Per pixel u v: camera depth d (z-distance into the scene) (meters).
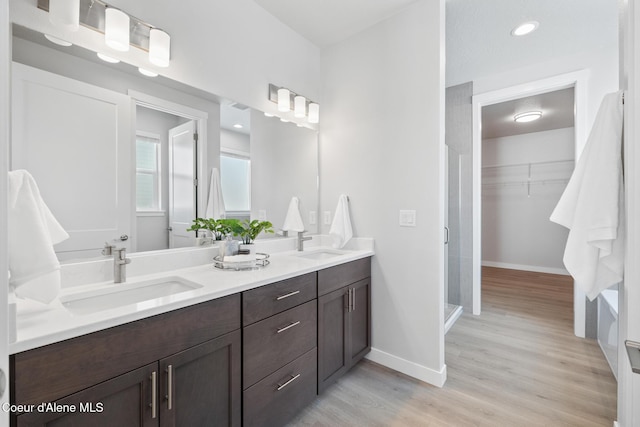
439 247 1.88
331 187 2.44
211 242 1.72
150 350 0.97
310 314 1.62
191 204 1.66
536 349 2.33
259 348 1.33
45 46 1.17
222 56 1.79
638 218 1.11
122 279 1.28
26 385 0.73
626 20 1.18
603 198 1.23
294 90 2.29
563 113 3.93
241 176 1.92
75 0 1.17
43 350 0.75
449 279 3.26
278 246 2.14
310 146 2.42
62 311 0.91
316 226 2.47
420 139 1.95
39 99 1.15
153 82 1.49
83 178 1.26
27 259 0.84
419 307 1.96
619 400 1.30
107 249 1.33
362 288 2.08
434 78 1.88
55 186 1.19
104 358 0.86
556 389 1.80
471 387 1.83
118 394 0.90
